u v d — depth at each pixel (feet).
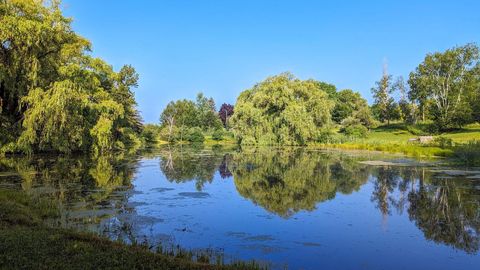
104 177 88.12
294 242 42.45
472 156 119.85
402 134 265.75
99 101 147.43
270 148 205.87
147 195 67.97
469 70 254.47
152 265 28.84
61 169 97.25
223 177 93.09
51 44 122.42
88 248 31.19
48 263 27.02
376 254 39.11
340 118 360.89
